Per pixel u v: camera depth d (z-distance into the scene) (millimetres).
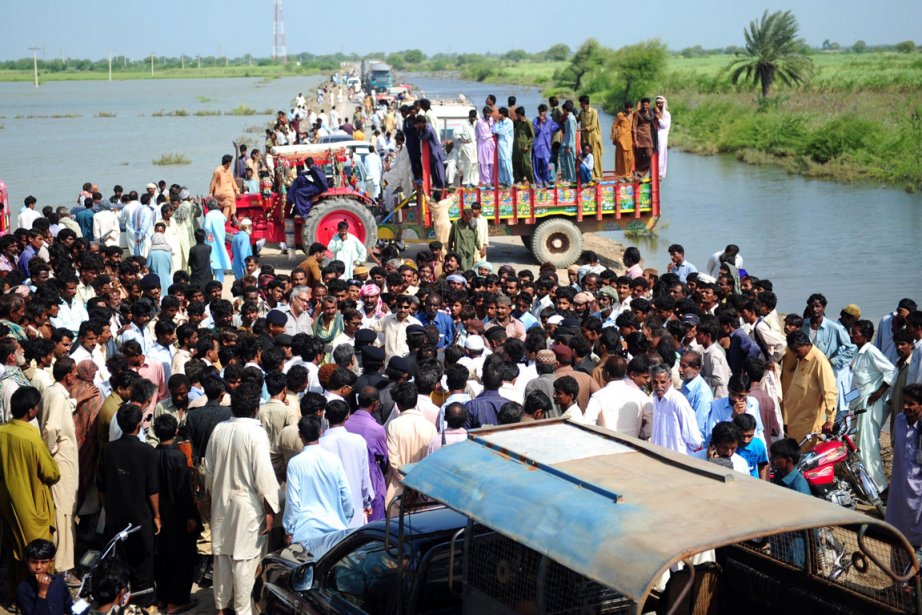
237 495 7023
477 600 5094
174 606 7637
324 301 10758
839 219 29109
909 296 18859
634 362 8047
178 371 9156
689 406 7703
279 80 176750
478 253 17219
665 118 20062
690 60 180625
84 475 8234
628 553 4062
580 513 4391
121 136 60656
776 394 9109
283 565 6590
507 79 148250
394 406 8688
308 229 18891
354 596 5902
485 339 10023
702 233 26828
